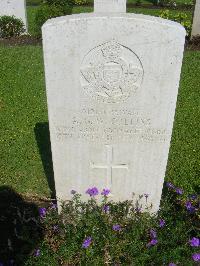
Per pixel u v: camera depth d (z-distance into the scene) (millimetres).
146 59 771
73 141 883
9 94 1650
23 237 919
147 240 902
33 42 2318
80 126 861
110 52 769
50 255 882
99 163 918
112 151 899
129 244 873
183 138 1340
